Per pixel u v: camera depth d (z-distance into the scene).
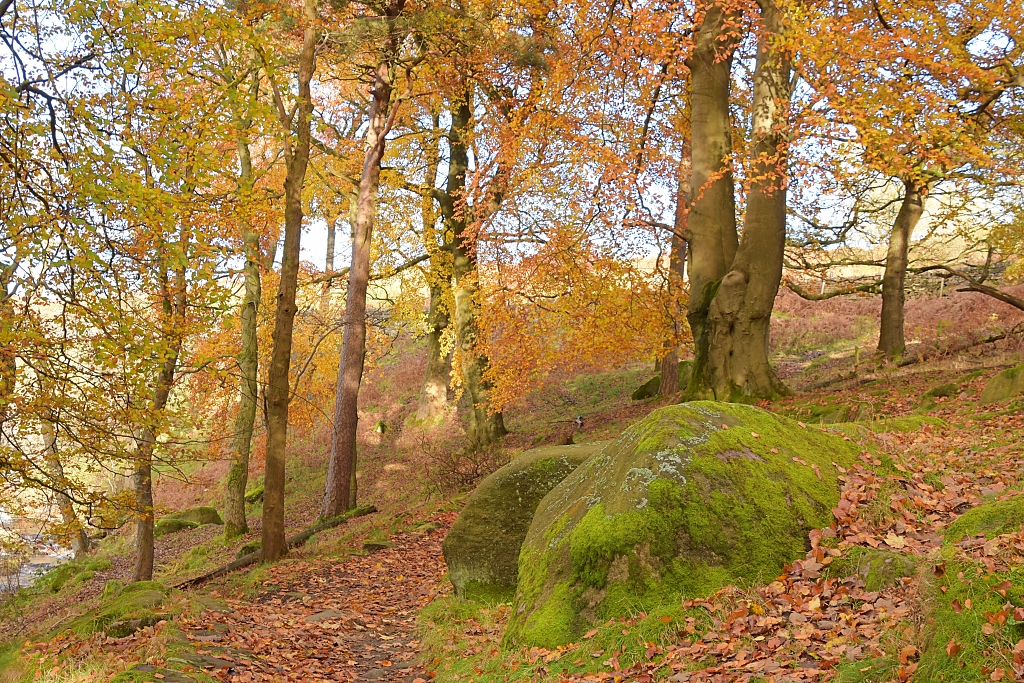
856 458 6.60
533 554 6.43
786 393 14.62
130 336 9.73
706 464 5.79
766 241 14.83
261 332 24.42
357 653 7.96
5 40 9.82
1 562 19.20
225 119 10.62
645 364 30.91
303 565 12.82
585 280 18.05
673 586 5.32
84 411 10.03
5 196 9.09
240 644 7.59
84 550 24.39
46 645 7.60
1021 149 16.95
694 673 4.35
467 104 22.95
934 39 13.42
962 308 25.45
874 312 30.48
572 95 18.36
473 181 19.08
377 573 12.05
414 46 21.12
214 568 17.03
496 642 6.68
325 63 22.19
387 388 34.69
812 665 3.99
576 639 5.43
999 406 10.04
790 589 5.09
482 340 19.95
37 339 9.33
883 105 13.45
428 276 25.81
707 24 15.82
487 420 24.19
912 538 5.41
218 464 31.06
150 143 10.00
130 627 7.68
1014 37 13.55
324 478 27.33
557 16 18.44
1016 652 3.03
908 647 3.58
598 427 22.39
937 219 20.00
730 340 14.89
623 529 5.53
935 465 6.82
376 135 19.64
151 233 9.80
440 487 18.61
